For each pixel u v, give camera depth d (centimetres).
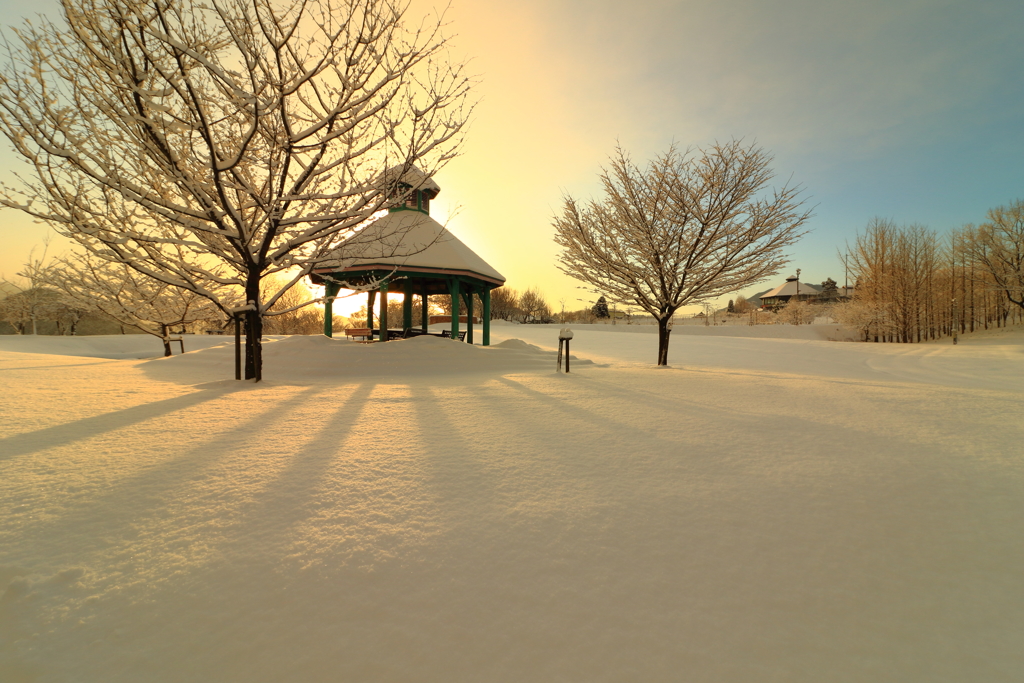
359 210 842
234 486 314
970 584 214
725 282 1362
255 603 200
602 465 360
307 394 718
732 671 166
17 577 211
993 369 1989
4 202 666
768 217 1280
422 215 1877
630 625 189
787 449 400
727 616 194
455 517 272
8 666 166
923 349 3081
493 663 170
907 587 212
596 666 168
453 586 211
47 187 702
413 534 253
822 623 190
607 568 225
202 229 757
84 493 301
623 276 1382
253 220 856
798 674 164
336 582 213
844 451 394
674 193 1302
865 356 2634
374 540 246
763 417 533
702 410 579
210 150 647
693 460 371
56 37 677
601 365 1450
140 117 657
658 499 297
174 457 374
